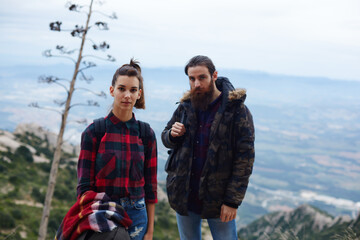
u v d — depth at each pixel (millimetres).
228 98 2312
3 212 23703
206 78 2346
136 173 1989
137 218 1948
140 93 2088
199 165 2404
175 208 2469
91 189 1914
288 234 3781
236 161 2275
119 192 1918
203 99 2383
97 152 1951
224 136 2287
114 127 1995
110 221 1686
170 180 2512
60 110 10547
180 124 2420
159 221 26234
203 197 2330
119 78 1964
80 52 10562
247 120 2291
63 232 1731
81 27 10406
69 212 1812
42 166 47094
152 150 2133
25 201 31547
